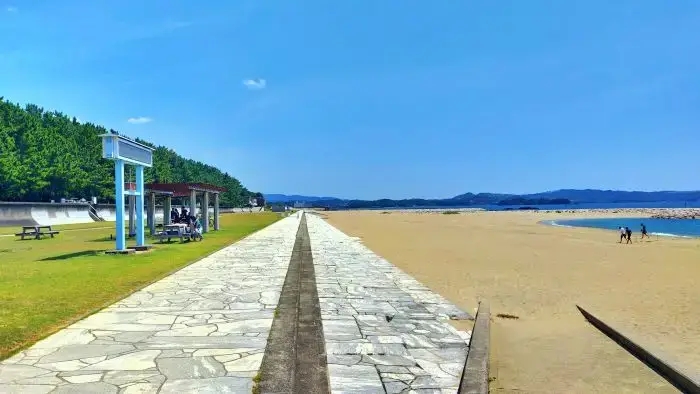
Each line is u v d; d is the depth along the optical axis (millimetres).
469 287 12078
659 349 6402
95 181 59219
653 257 19688
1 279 10922
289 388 4516
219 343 5988
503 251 21781
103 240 24047
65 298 8695
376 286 10688
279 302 8539
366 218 75250
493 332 7828
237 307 8117
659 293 11453
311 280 11492
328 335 6570
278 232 31750
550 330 7980
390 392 4562
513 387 5305
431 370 5219
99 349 5688
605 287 12258
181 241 22391
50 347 5746
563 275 14289
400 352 5855
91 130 63750
